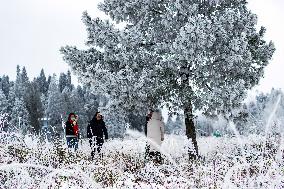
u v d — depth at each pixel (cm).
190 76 1619
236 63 1570
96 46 1800
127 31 1700
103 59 1777
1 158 746
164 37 1698
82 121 11462
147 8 1709
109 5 1783
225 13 1574
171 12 1612
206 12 1694
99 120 1544
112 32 1752
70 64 1775
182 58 1520
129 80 1592
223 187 404
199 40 1493
